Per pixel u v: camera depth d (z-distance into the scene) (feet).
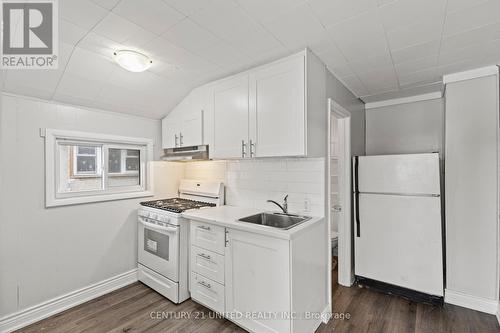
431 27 5.07
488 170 7.07
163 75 7.55
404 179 7.95
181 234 7.64
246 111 7.07
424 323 6.62
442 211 8.25
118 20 4.81
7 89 6.25
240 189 8.94
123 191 9.11
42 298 6.93
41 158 6.95
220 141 7.80
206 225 7.01
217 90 7.88
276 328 5.48
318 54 6.31
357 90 9.32
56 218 7.25
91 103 7.85
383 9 4.49
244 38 5.51
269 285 5.60
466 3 4.30
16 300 6.49
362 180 8.70
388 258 8.18
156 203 9.19
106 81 7.18
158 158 10.16
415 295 7.82
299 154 5.97
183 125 9.18
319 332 6.31
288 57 6.20
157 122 10.15
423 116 10.05
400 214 8.00
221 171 9.59
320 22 4.91
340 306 7.53
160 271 8.13
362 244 8.67
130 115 9.18
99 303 7.65
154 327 6.47
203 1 4.26
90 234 8.00
